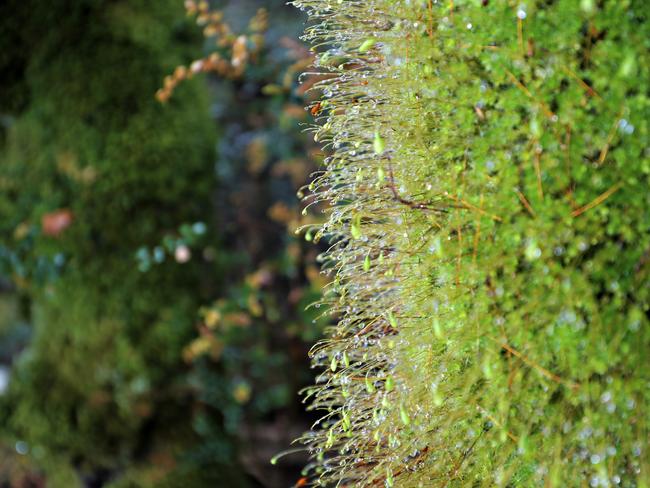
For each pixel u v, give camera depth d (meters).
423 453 0.23
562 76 0.21
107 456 0.44
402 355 0.24
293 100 0.39
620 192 0.21
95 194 0.43
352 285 0.25
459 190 0.22
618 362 0.21
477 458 0.23
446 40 0.22
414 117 0.23
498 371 0.22
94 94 0.43
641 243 0.21
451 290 0.22
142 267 0.43
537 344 0.21
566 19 0.21
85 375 0.44
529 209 0.21
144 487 0.43
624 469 0.21
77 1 0.43
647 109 0.21
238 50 0.37
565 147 0.21
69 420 0.44
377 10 0.24
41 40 0.44
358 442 0.24
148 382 0.43
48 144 0.44
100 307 0.44
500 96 0.22
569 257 0.21
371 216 0.24
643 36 0.21
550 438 0.22
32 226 0.44
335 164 0.25
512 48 0.22
